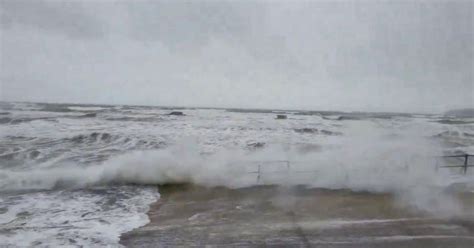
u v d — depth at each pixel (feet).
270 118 145.07
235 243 17.79
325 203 24.86
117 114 134.92
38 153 46.50
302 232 19.15
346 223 20.45
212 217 21.91
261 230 19.49
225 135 73.82
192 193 28.12
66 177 32.83
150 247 17.44
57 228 20.12
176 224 20.67
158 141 59.82
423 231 19.13
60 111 147.84
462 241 17.78
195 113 169.68
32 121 92.84
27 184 30.68
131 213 22.93
